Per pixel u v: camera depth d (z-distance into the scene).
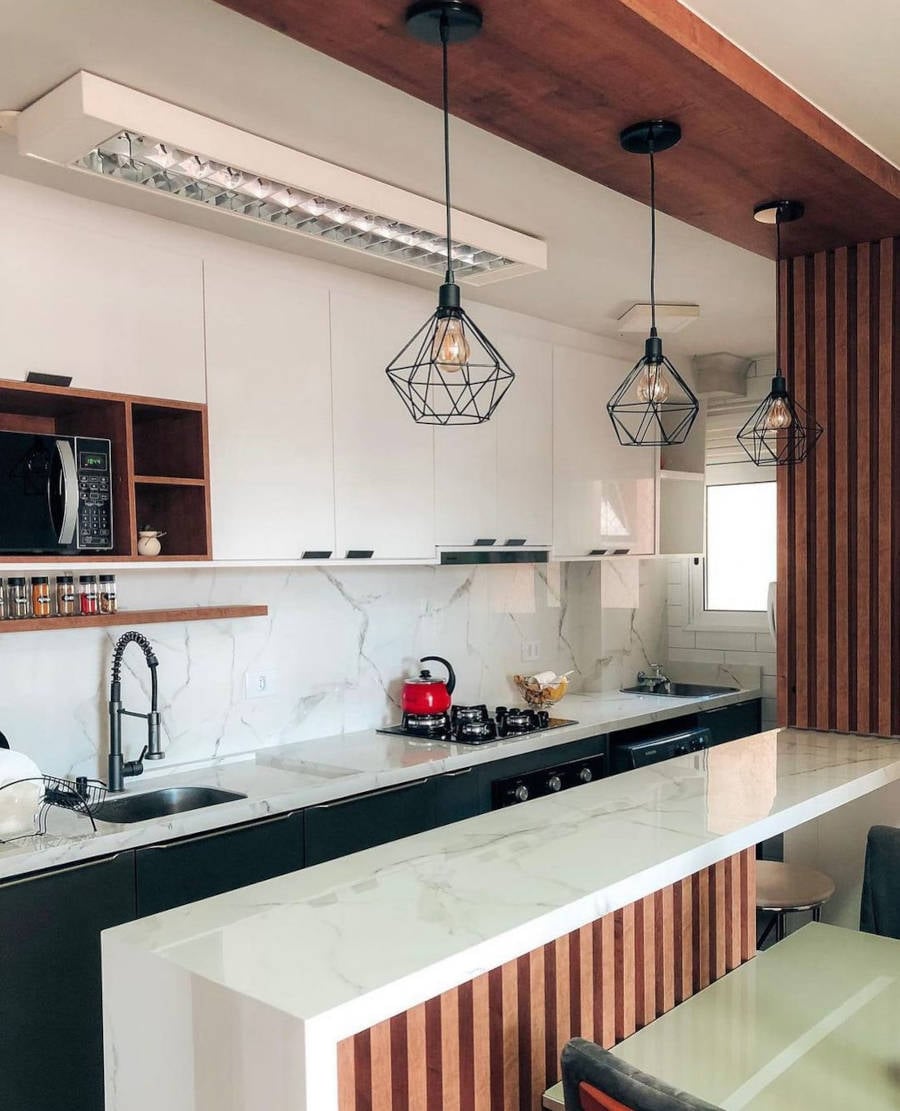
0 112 2.13
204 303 2.90
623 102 1.93
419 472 3.58
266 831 2.74
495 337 3.92
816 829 2.96
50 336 2.55
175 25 1.81
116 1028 1.38
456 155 2.42
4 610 2.57
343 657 3.76
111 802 2.84
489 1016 1.50
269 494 3.07
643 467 4.79
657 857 1.66
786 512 3.07
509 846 1.75
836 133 2.21
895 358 2.83
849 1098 1.50
